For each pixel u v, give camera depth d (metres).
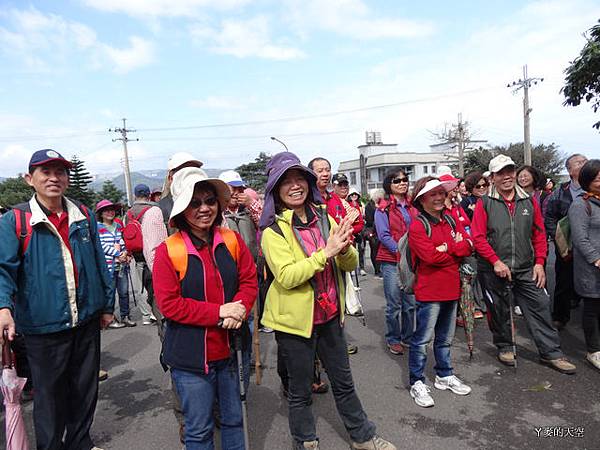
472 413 3.13
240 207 4.19
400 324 4.43
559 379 3.56
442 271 3.27
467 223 4.88
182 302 2.08
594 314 3.70
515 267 3.76
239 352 2.31
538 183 5.07
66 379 2.74
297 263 2.36
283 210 2.59
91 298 2.75
